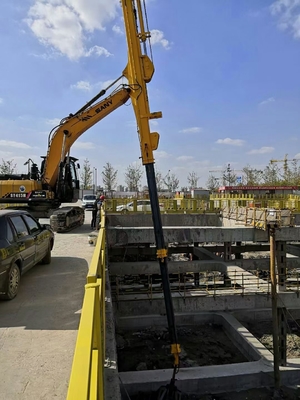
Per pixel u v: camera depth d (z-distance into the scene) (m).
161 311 13.61
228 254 17.75
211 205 23.17
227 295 13.93
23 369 3.61
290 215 15.09
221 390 9.28
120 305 13.43
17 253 6.16
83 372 1.46
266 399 9.09
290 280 18.44
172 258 25.47
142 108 9.20
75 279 7.23
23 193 14.73
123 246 20.72
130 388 8.80
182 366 10.48
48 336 4.46
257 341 11.34
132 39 9.05
